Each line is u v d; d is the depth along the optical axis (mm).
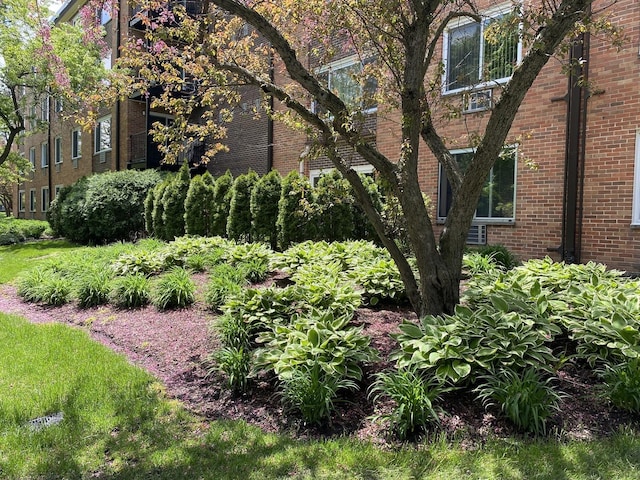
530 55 3818
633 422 3156
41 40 15195
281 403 3572
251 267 7020
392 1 3889
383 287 5633
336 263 6570
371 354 3812
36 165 27234
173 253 8195
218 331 4773
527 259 8531
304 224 9008
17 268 10289
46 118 23703
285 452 2893
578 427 3105
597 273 5594
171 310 6016
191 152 15109
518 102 3912
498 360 3477
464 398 3420
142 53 5273
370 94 5316
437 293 4324
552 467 2607
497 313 3893
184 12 4957
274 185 10250
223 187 11484
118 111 17953
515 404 3043
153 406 3559
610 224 7520
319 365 3516
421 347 3477
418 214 4277
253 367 3811
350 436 3119
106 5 5160
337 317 4840
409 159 4203
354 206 9430
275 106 12945
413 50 4164
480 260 7035
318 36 5258
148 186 14883
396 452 2873
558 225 8125
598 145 7613
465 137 8727
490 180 9117
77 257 8961
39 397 3645
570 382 3646
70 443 3006
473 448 2889
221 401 3740
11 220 20672
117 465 2781
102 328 5672
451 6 6348
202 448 2973
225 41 5641
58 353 4660
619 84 7371
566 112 7957
